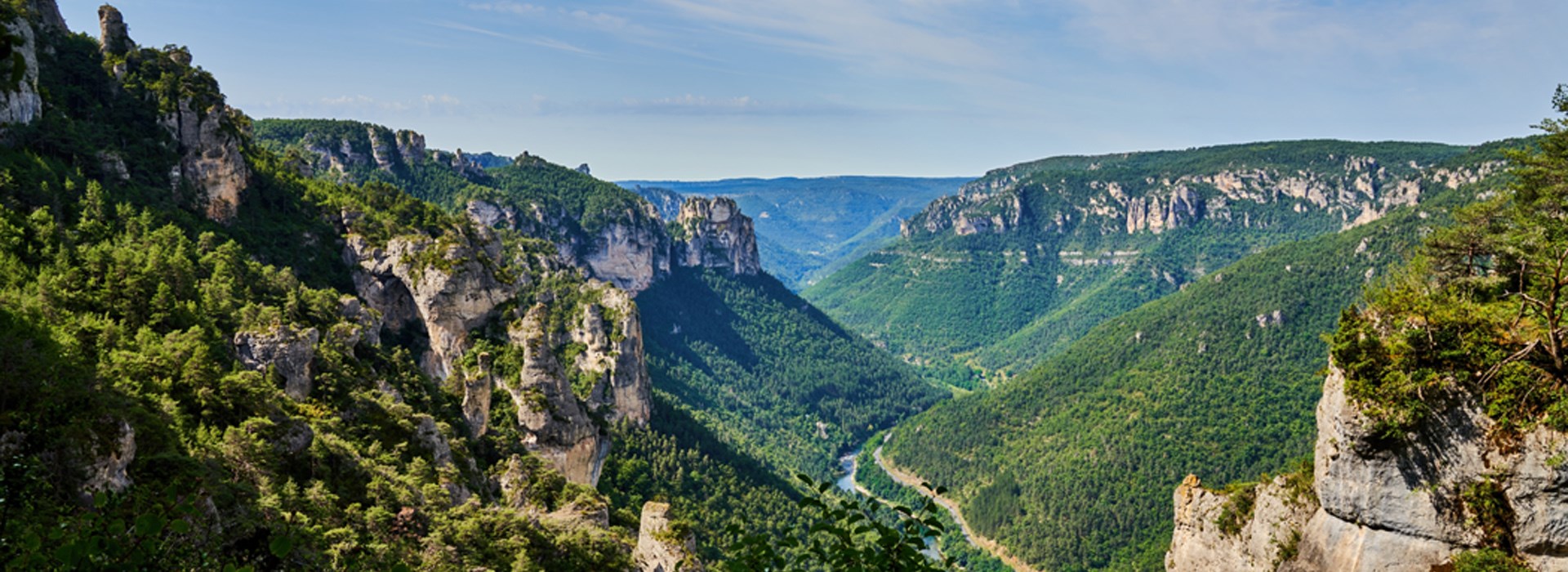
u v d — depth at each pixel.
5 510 24.05
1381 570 46.03
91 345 63.78
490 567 63.69
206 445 55.09
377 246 121.94
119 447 42.59
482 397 104.94
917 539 26.05
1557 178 56.16
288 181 132.75
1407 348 44.97
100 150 99.94
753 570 25.62
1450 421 43.94
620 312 173.88
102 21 121.06
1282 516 52.38
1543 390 42.16
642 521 79.81
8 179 82.50
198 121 114.12
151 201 101.25
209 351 70.44
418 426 83.75
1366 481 46.06
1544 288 49.22
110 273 78.25
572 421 113.00
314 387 82.88
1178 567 61.03
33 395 41.03
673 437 165.75
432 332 116.56
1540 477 41.69
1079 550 189.62
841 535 26.12
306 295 98.56
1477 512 43.41
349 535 55.88
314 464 64.19
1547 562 41.84
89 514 22.08
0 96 90.44
